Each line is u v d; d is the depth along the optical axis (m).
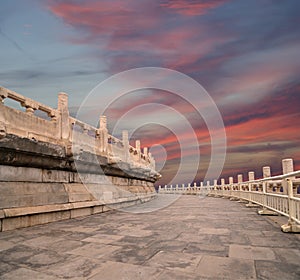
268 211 10.10
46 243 5.32
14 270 3.70
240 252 4.57
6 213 6.64
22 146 7.16
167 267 3.78
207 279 3.31
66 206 9.09
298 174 5.68
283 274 3.48
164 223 8.10
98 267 3.81
